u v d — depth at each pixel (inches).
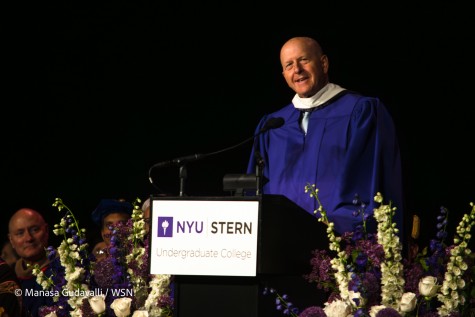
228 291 391.9
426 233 840.9
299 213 404.2
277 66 909.2
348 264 405.4
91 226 950.4
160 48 947.3
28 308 604.1
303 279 424.5
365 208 468.8
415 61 855.1
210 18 930.7
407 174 504.1
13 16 956.0
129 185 953.5
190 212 389.1
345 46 871.1
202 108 934.4
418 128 857.5
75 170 962.7
